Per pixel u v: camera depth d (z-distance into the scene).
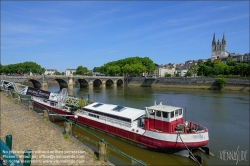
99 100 63.41
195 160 20.80
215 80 105.31
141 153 23.16
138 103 57.84
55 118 32.97
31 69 153.50
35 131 17.95
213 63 148.25
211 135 30.00
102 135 27.41
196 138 21.77
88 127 29.97
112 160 20.91
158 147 22.25
